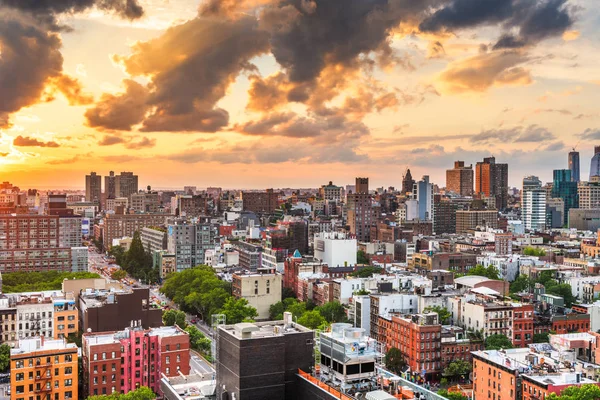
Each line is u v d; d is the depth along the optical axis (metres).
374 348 173.00
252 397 152.25
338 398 141.38
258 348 152.62
